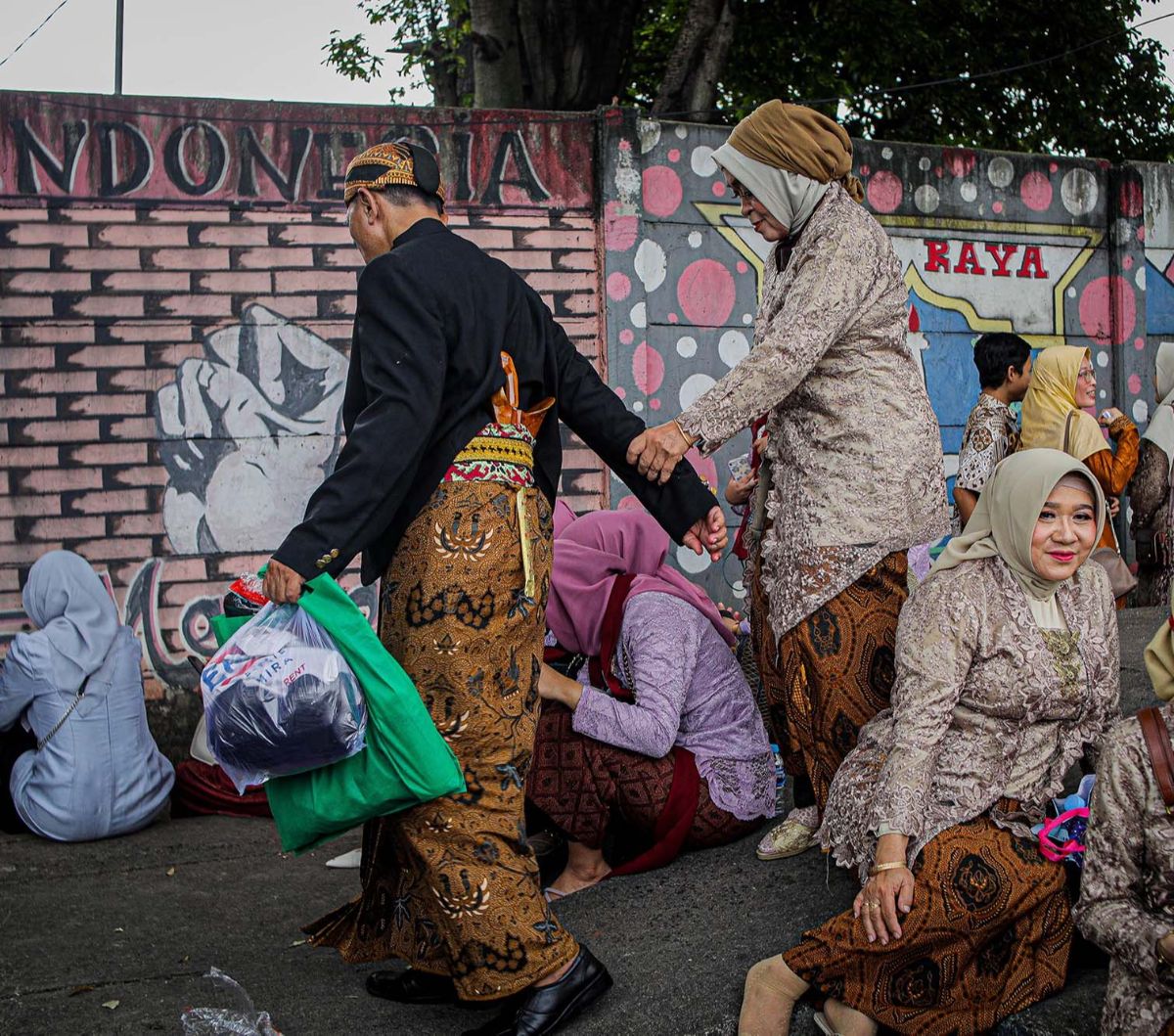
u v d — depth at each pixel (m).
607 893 3.33
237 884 4.02
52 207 5.61
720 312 6.40
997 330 7.02
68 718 4.62
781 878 3.24
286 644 2.52
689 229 6.35
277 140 5.84
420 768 2.50
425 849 2.57
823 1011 2.65
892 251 3.18
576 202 6.22
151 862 4.34
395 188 2.84
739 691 3.65
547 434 2.92
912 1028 2.54
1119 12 13.98
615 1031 2.64
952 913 2.53
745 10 12.82
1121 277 7.22
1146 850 2.29
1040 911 2.59
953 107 13.69
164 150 5.72
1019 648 2.67
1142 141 14.70
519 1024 2.58
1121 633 5.48
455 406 2.65
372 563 2.75
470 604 2.60
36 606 4.85
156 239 5.72
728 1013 2.67
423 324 2.57
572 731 3.40
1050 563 2.64
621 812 3.43
